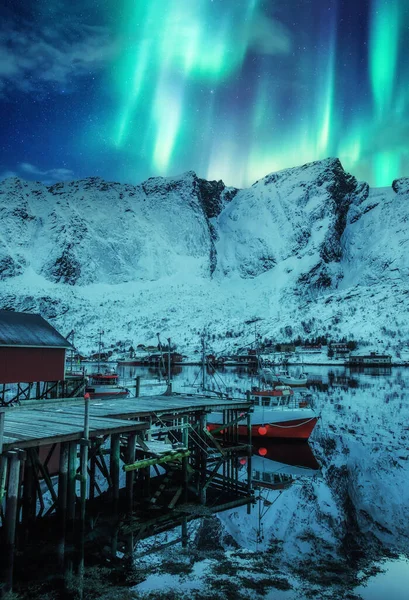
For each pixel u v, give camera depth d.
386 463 26.86
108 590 11.93
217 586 12.18
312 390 76.00
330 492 21.09
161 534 15.76
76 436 13.95
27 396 29.78
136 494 19.89
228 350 195.12
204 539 15.40
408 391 73.50
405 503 19.52
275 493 20.94
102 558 13.73
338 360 165.75
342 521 17.33
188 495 20.22
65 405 22.83
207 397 28.36
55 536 14.92
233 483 22.14
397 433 36.69
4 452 11.70
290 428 32.91
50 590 11.85
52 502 18.73
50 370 29.61
